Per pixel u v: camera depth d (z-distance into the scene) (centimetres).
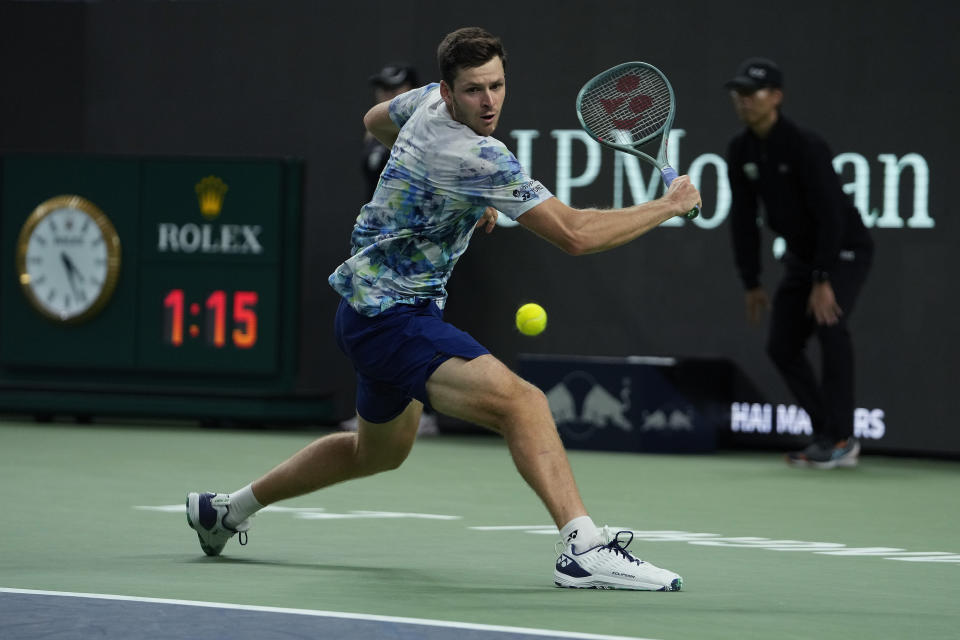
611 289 3016
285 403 3120
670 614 1029
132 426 3212
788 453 2883
